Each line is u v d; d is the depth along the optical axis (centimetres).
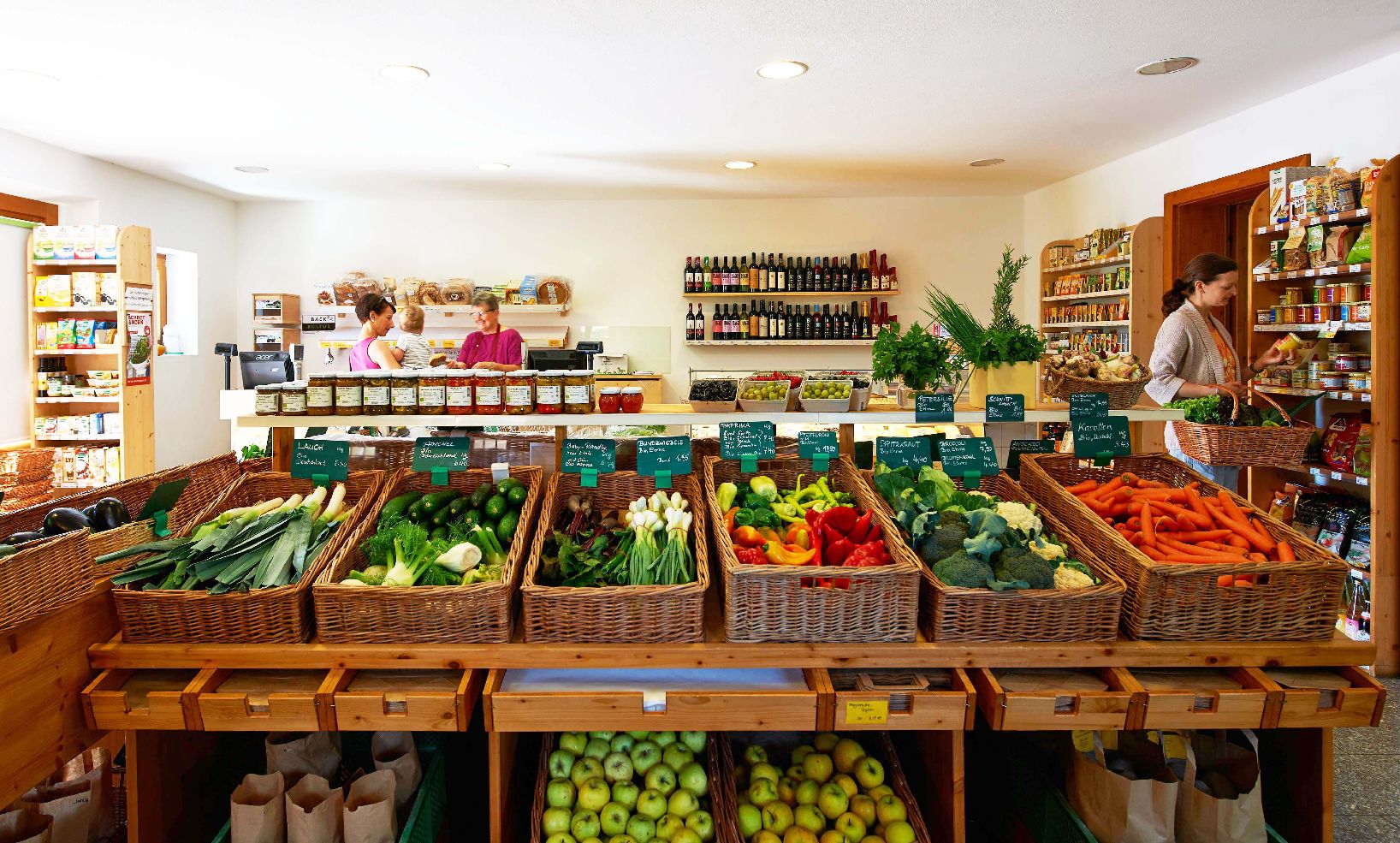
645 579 186
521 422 239
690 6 310
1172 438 359
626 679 181
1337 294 352
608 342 754
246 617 177
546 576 193
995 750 225
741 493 232
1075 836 180
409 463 265
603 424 240
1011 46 355
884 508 208
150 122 477
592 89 414
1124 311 543
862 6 312
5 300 549
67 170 545
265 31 334
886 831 183
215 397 716
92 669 178
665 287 752
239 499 227
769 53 362
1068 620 178
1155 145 540
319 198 730
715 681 180
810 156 569
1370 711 174
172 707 170
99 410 561
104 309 537
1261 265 385
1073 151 559
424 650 176
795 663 177
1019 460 256
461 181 659
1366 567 340
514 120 472
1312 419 385
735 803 186
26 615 153
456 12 315
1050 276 657
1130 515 219
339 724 171
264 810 171
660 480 226
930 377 244
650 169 613
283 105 442
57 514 185
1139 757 195
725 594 185
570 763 193
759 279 730
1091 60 373
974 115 464
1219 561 192
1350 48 358
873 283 729
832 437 240
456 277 741
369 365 511
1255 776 185
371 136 510
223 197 721
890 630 178
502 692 174
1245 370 384
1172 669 188
